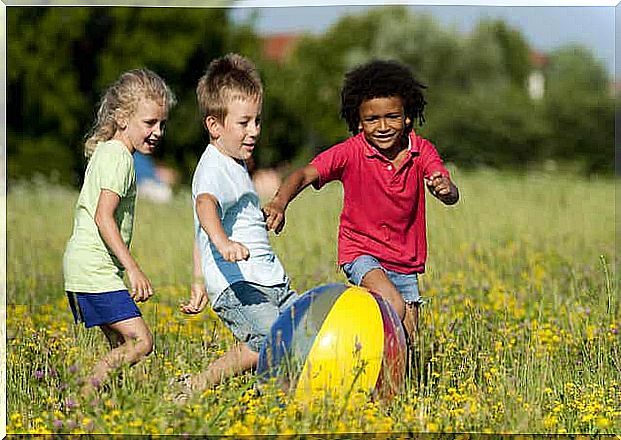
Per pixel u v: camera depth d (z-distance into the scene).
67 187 69.19
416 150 16.42
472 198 44.47
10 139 73.88
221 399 13.40
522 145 96.44
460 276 23.52
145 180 72.38
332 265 24.97
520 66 118.19
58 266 29.14
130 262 14.77
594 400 14.63
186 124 77.44
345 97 16.30
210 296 15.24
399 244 16.47
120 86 15.68
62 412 13.84
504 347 16.86
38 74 75.12
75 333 17.52
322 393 13.09
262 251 15.31
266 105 80.81
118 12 76.56
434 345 16.80
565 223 37.12
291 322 13.66
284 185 15.64
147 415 12.62
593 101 98.50
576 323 18.94
